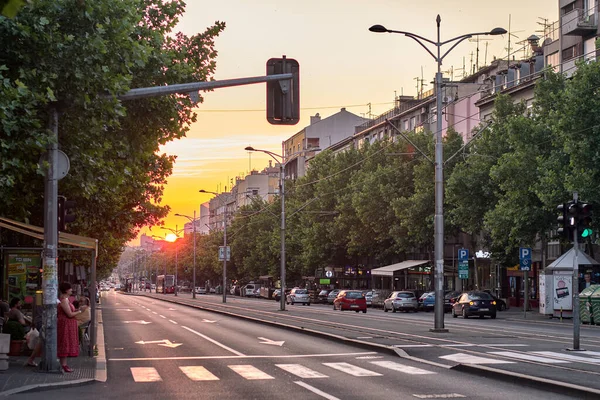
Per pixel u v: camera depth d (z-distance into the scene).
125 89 14.77
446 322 36.59
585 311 34.97
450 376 14.57
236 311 48.34
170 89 15.06
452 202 50.69
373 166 68.56
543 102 42.22
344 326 30.88
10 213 19.44
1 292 23.98
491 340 22.64
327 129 114.81
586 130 35.16
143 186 29.30
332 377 14.59
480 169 46.94
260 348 21.38
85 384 13.68
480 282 63.16
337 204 75.94
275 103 15.39
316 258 78.06
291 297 74.56
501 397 11.77
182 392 12.68
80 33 14.41
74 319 15.34
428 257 70.44
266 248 97.88
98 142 18.14
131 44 15.91
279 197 99.19
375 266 80.19
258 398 11.95
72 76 14.25
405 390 12.65
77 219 27.31
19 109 13.71
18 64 13.92
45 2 13.58
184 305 66.69
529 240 41.88
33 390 12.84
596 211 35.72
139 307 61.25
